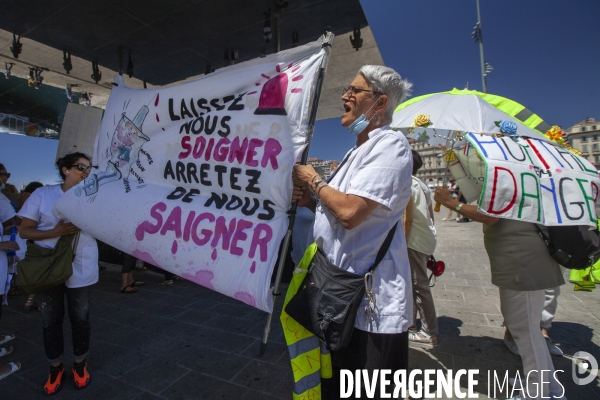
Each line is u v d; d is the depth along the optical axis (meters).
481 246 6.92
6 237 3.01
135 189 1.94
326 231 1.37
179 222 1.68
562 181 1.76
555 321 3.22
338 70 4.23
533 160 1.82
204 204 1.67
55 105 6.31
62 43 3.72
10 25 3.31
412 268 2.77
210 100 1.74
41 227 2.26
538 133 2.22
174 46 3.79
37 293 2.20
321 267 1.35
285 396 2.21
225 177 1.60
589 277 2.59
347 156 1.51
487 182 1.73
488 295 3.99
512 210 1.72
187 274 1.59
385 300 1.30
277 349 2.84
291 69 1.53
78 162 2.32
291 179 1.41
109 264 6.16
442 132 2.87
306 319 1.31
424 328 2.89
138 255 1.78
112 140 2.15
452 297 3.96
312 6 2.94
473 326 3.19
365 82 1.41
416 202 2.67
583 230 1.83
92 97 5.97
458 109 2.36
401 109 2.89
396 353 1.34
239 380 2.39
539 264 1.89
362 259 1.31
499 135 1.93
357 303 1.27
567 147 2.17
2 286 2.68
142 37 3.55
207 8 2.98
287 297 1.42
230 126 1.62
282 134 1.46
